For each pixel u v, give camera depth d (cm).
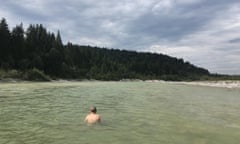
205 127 1475
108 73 14925
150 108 2220
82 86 5719
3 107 2131
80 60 14738
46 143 1088
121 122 1588
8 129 1340
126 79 15438
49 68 10494
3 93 3403
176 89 5288
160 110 2111
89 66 15138
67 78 11156
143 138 1206
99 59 16388
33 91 3856
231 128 1457
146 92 4131
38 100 2666
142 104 2492
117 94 3597
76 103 2472
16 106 2202
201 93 4178
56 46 12194
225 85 8062
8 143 1078
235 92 4591
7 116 1722
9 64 9050
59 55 10950
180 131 1363
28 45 10662
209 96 3603
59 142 1108
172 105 2452
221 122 1633
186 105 2478
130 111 2034
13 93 3428
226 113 2003
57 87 5088
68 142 1111
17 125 1444
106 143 1109
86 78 12550
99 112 1966
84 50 16038
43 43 11669
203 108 2280
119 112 1978
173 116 1830
